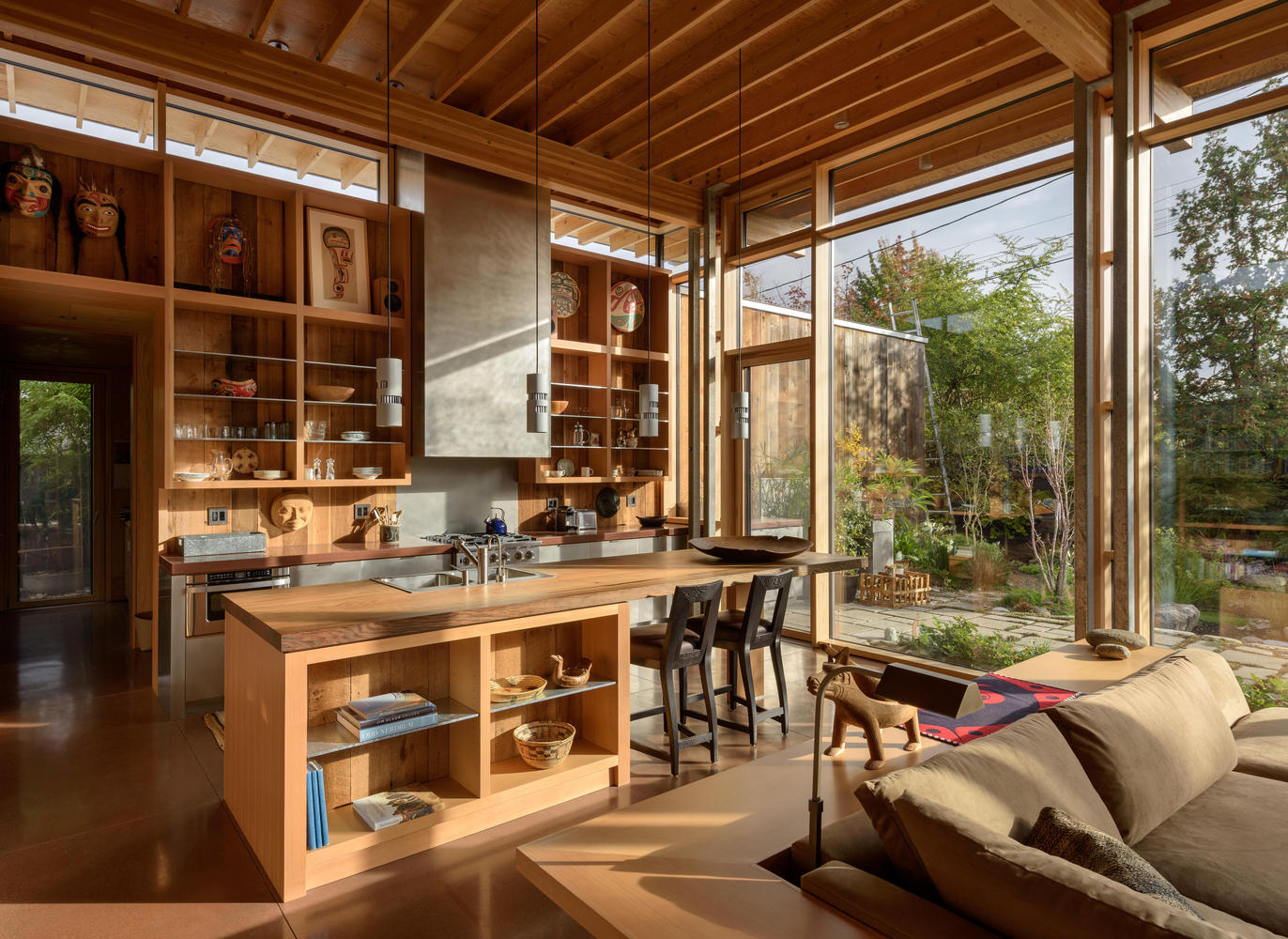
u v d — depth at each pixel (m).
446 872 2.69
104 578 7.47
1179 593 4.03
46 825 2.97
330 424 5.43
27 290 4.24
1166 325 4.07
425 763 3.20
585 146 6.12
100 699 4.52
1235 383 3.83
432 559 5.32
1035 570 4.74
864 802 1.61
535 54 4.76
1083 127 4.23
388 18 4.20
